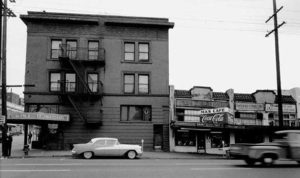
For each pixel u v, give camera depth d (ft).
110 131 95.40
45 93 94.68
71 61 93.09
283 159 54.54
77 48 96.89
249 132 107.04
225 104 109.60
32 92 94.53
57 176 39.47
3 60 74.59
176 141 99.81
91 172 43.16
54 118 87.20
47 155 74.90
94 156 72.33
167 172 44.01
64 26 97.66
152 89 98.84
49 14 96.43
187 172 44.29
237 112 110.52
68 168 47.37
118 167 49.16
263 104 113.19
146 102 98.07
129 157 70.79
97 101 96.12
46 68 95.91
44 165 51.13
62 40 97.30
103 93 95.40
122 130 95.96
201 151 100.94
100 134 94.89
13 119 81.87
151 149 96.37
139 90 98.99
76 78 96.32
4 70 74.49
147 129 97.14
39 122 90.12
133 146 71.26
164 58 100.63
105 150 69.51
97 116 95.09
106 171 44.29
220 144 103.40
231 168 49.70
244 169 48.57
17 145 110.93
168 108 99.09
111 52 98.53
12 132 197.36
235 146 56.44
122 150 70.38
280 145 55.11
